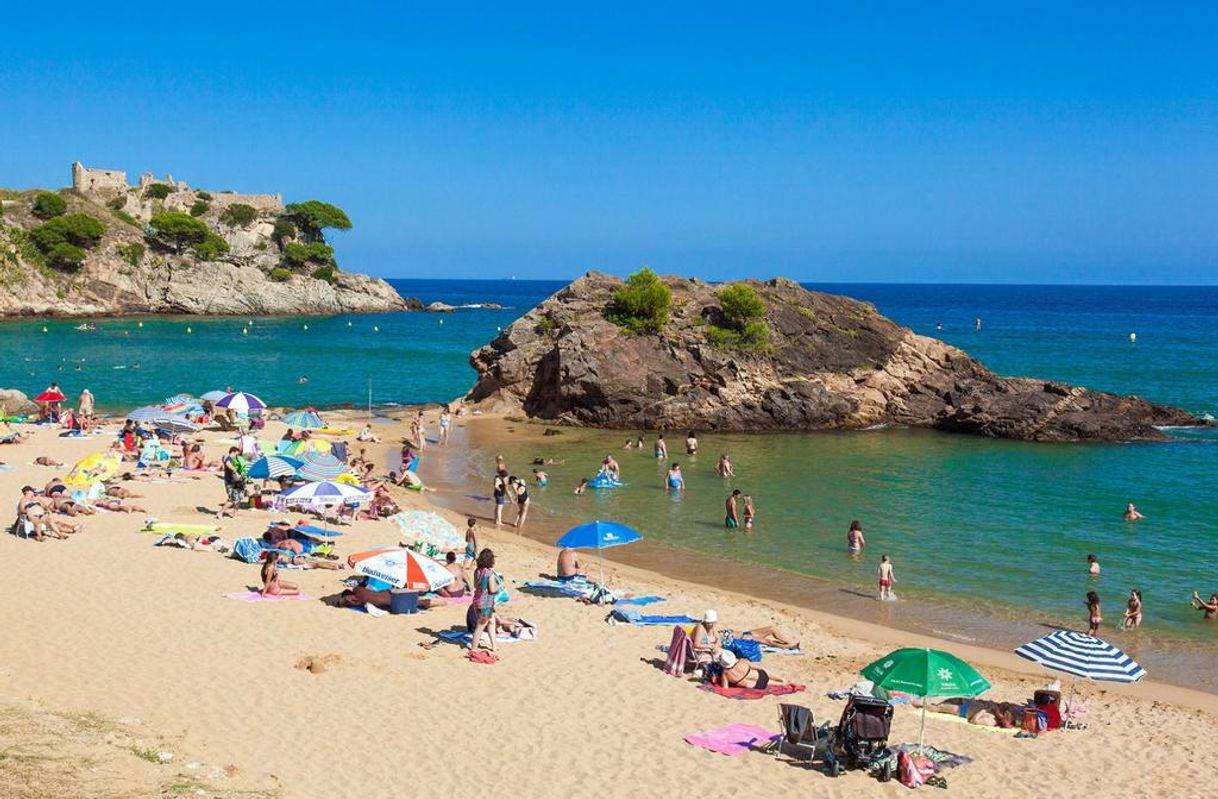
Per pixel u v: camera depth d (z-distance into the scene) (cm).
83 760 1379
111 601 2291
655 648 2195
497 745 1641
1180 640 2567
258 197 19138
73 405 6556
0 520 3045
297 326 15338
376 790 1452
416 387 8419
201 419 5391
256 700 1761
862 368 6750
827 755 1603
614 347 6450
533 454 5341
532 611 2456
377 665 1981
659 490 4425
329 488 3097
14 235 15288
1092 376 9425
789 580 3058
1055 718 1853
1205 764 1697
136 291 16225
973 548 3456
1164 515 3966
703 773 1566
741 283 7469
